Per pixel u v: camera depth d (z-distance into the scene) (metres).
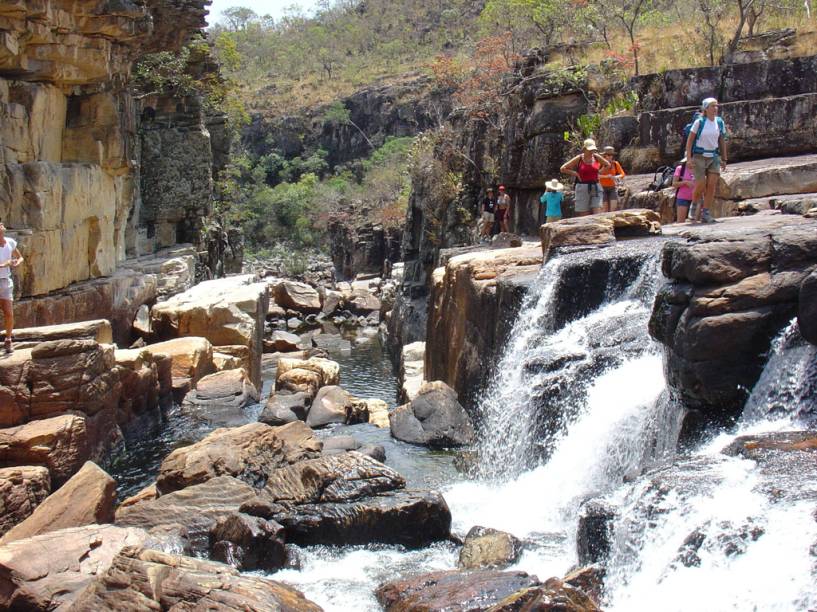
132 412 14.92
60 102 19.05
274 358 25.80
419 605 7.08
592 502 7.00
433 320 17.52
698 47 21.84
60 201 17.84
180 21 24.47
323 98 103.62
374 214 69.25
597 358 10.12
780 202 12.80
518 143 22.91
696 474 6.43
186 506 9.98
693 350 7.60
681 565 5.83
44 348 12.31
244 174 94.00
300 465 10.26
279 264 70.62
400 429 13.62
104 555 8.17
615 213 12.78
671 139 18.03
